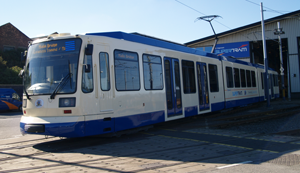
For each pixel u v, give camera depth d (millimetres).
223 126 10398
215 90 13172
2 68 28953
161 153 6121
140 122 8203
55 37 7082
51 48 7066
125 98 7727
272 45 36219
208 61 12828
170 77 9836
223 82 14148
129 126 7789
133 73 8133
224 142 7406
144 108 8406
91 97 6816
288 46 30391
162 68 9453
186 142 7395
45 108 6691
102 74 7152
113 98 7355
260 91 20359
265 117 12484
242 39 31828
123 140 7719
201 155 5941
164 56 9633
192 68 11398
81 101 6625
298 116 13188
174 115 9828
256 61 41125
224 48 32656
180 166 5062
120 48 7758
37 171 4766
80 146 6941
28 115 6934
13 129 10586
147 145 6996
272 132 9109
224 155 5949
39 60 7125
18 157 5852
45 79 6918
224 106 14023
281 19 30141
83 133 6582
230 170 4816
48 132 6480
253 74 19234
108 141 7578
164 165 5125
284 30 30406
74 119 6520
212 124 10828
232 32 31906
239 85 16250
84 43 6898
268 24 30844
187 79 10906
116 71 7539
